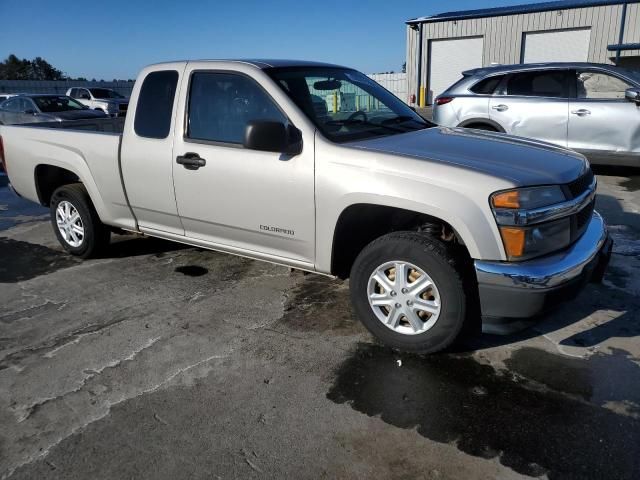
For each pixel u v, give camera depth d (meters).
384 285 3.23
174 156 4.00
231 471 2.36
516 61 23.34
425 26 25.05
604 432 2.53
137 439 2.58
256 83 3.62
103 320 3.83
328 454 2.44
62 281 4.62
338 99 3.95
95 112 15.93
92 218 4.91
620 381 2.92
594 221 3.45
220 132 3.80
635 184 7.52
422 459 2.40
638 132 7.20
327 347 3.38
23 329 3.73
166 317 3.85
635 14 20.50
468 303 3.00
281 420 2.69
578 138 7.59
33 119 14.68
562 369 3.06
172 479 2.32
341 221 3.34
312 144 3.35
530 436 2.52
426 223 3.29
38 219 6.90
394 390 2.91
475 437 2.53
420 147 3.30
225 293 4.25
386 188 3.05
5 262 5.18
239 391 2.94
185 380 3.06
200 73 3.90
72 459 2.46
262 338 3.51
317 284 4.37
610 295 3.97
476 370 3.08
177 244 5.56
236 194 3.71
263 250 3.85
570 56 22.31
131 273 4.75
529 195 2.83
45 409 2.83
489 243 2.83
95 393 2.95
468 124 8.35
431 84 25.80
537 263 2.84
